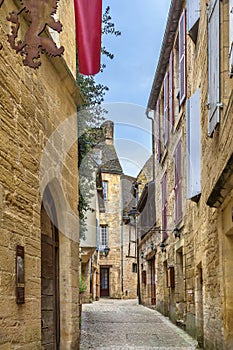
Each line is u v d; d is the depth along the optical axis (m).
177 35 10.39
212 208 7.05
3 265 4.49
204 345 7.98
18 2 4.77
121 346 8.91
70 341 7.04
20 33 4.88
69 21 7.78
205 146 7.43
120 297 18.78
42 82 5.95
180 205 9.23
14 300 4.72
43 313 6.40
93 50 4.17
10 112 4.80
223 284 6.36
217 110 5.86
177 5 9.84
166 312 13.99
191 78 8.86
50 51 3.34
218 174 6.13
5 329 4.48
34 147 5.56
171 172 9.09
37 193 5.62
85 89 9.26
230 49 5.17
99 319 13.48
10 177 4.76
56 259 7.13
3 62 4.62
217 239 6.70
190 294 9.90
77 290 7.57
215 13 5.96
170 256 12.48
